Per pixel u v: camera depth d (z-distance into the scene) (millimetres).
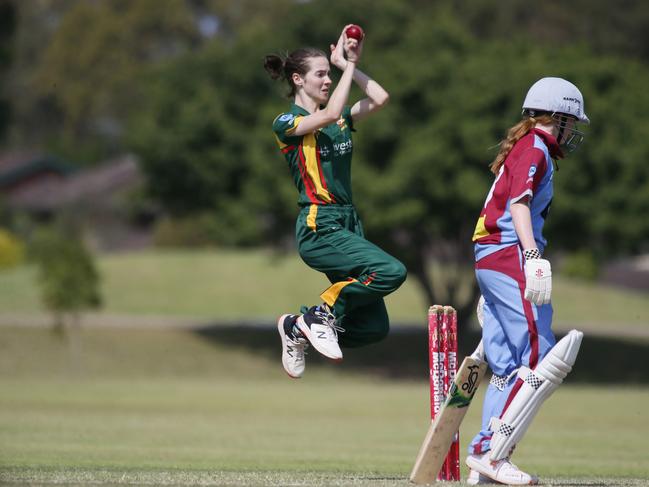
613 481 27891
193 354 123062
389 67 114312
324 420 69562
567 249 122062
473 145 108188
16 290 147125
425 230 118562
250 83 128500
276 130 24328
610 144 111125
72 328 126250
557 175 109938
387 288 23766
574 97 24547
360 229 24828
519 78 111062
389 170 110125
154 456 41031
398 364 124875
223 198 126562
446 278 158375
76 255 116062
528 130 24625
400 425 66500
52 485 22188
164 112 130750
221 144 126500
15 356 117000
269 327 135125
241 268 164125
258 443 51156
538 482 24297
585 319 148500
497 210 24375
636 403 87625
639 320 149875
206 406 79250
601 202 111562
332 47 25359
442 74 112688
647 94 122125
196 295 150625
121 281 155000
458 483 23781
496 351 24500
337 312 24312
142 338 126062
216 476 25781
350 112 25203
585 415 76125
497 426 23969
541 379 23641
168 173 129750
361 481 24250
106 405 77562
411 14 126625
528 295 23109
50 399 81688
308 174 24312
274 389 101000
